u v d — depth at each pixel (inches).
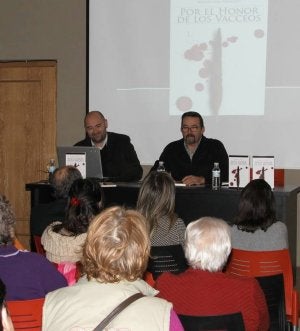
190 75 239.5
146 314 63.9
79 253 102.1
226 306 81.2
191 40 238.7
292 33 229.5
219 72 236.4
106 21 246.1
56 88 258.1
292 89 230.2
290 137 231.1
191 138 203.6
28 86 260.1
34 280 90.7
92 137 208.5
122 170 208.4
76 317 64.3
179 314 80.2
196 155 207.2
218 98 236.7
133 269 67.6
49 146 259.1
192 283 82.3
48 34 257.1
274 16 231.0
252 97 233.9
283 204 165.6
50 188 187.0
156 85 243.0
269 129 233.0
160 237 120.2
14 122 261.3
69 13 254.7
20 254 92.4
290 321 119.1
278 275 111.4
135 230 69.0
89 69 248.8
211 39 236.7
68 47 255.6
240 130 235.3
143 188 123.9
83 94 255.4
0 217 91.9
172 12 239.9
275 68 231.6
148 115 244.2
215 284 82.0
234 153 236.1
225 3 235.1
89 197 110.0
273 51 231.5
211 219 85.7
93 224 69.4
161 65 242.1
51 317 65.7
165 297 82.4
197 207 173.3
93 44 247.9
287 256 117.9
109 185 179.9
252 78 233.6
